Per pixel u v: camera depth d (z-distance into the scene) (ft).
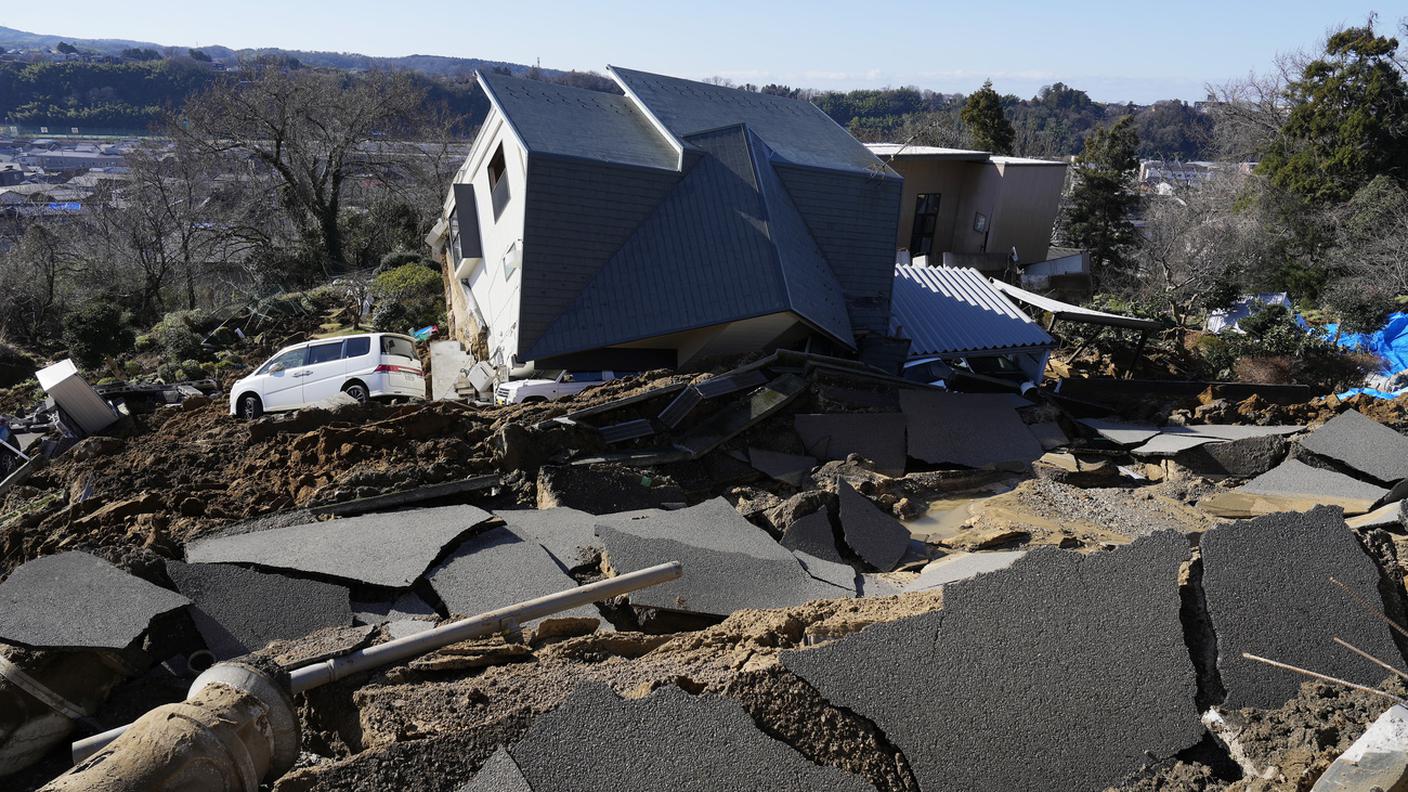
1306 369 85.30
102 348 107.65
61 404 52.29
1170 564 21.42
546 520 31.63
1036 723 18.42
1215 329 115.96
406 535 28.58
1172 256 132.98
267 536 28.43
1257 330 91.50
